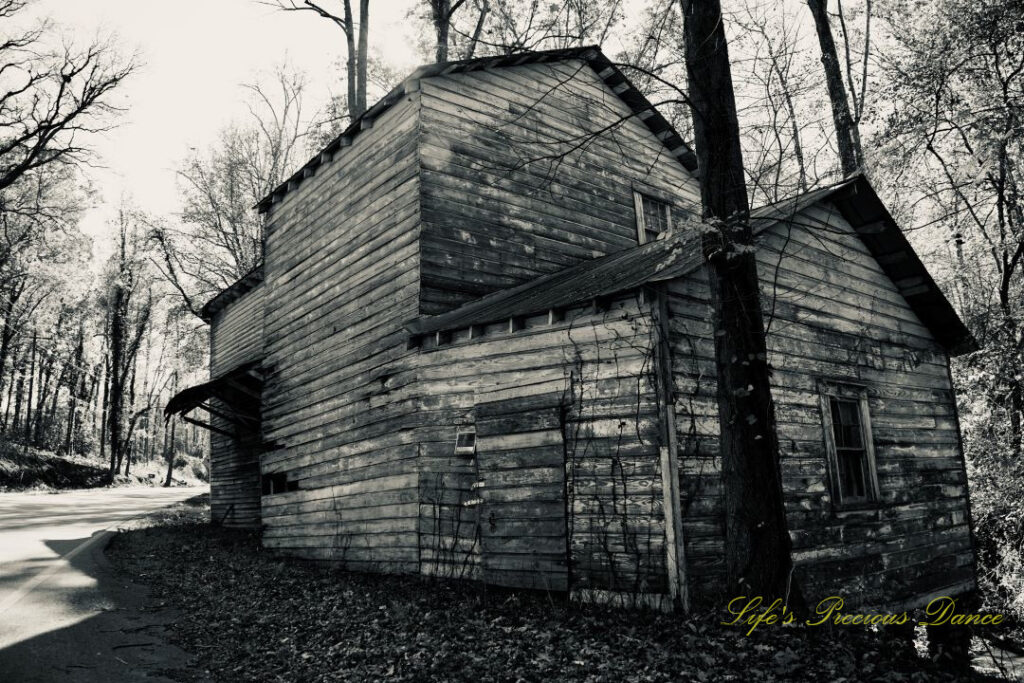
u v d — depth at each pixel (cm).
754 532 713
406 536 1130
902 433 1151
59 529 2000
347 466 1302
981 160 1522
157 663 724
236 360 2362
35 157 3231
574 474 911
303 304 1543
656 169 1655
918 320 1266
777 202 1087
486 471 1002
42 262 4175
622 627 752
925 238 1902
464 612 855
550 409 946
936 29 1562
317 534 1370
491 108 1359
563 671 630
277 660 731
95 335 5469
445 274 1220
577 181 1474
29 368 5603
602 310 915
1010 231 1573
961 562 1204
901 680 598
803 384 995
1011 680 844
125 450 5972
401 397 1178
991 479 1480
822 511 970
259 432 1947
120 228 4534
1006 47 1491
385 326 1252
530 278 1341
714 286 761
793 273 1026
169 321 3762
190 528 2111
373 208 1343
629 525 855
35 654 737
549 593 868
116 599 1053
